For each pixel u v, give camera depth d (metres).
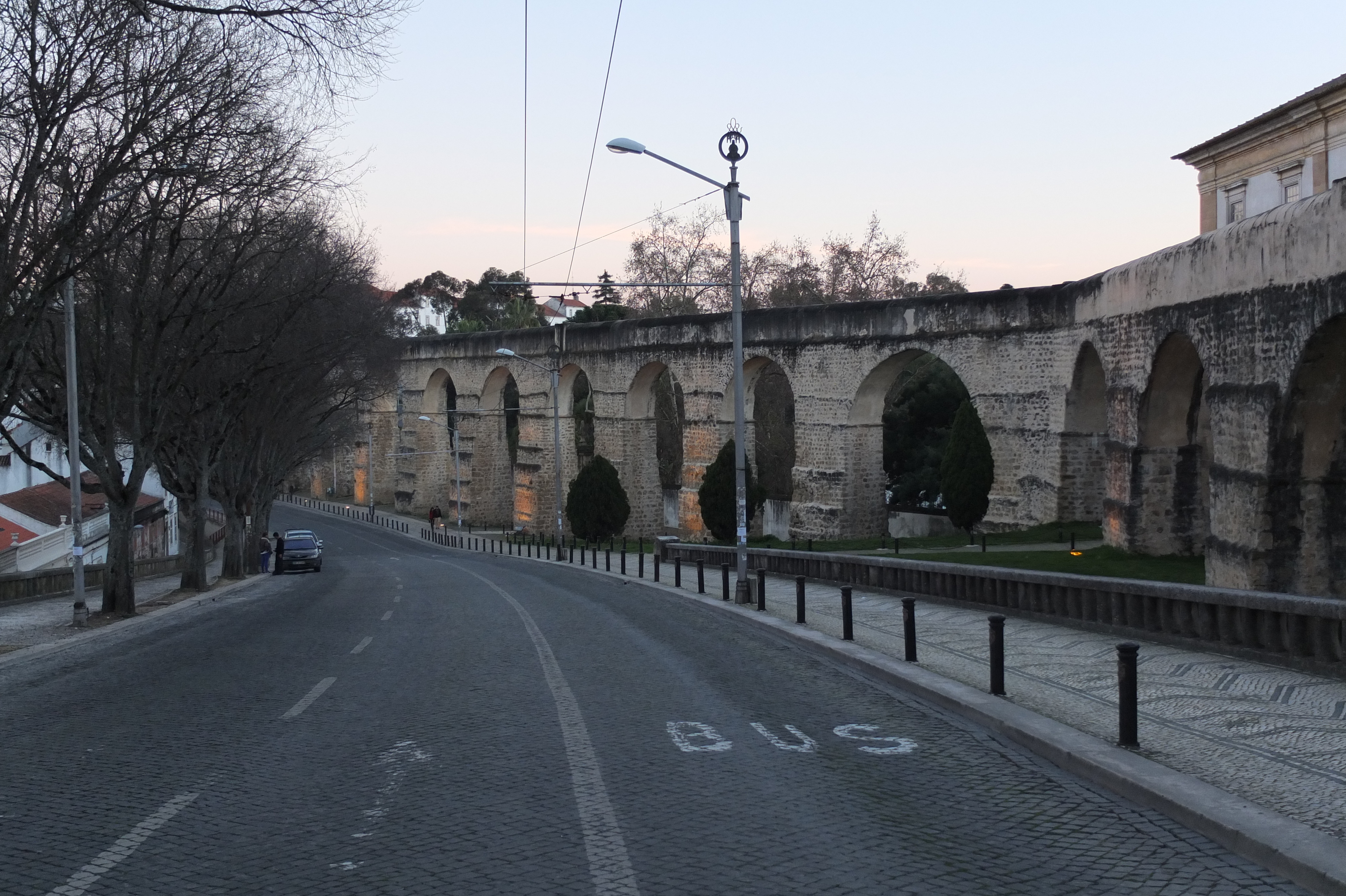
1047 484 38.12
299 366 36.19
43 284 18.89
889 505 54.97
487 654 15.95
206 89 18.92
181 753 9.37
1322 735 9.13
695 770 8.54
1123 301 28.67
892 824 7.04
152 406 24.66
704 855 6.39
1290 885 5.90
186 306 28.47
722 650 16.31
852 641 16.22
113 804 7.70
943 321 41.97
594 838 6.70
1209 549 21.75
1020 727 9.55
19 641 19.38
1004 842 6.66
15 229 17.94
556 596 27.75
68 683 14.12
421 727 10.36
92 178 18.88
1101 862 6.29
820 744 9.52
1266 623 13.05
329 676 13.95
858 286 76.19
